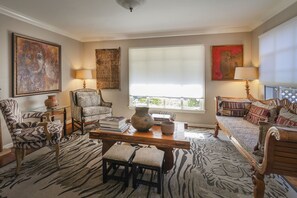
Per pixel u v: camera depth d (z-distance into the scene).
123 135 2.10
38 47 3.60
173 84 4.43
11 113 2.23
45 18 3.40
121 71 4.77
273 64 3.01
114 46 4.77
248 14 3.21
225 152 2.80
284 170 1.40
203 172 2.21
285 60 2.67
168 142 1.95
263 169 1.46
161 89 4.52
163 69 4.47
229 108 3.32
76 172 2.20
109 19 3.45
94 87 5.01
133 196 1.76
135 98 4.73
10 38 3.07
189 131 3.93
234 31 4.00
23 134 2.19
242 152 2.02
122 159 1.86
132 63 4.67
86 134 3.68
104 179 1.96
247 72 3.52
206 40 4.16
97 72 4.88
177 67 4.38
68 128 4.12
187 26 3.89
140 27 3.98
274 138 1.38
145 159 1.81
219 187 1.91
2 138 2.94
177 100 4.45
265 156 1.43
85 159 2.55
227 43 4.06
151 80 4.57
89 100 4.26
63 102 4.37
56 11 3.06
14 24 3.14
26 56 3.34
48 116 2.77
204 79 4.23
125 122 2.41
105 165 1.95
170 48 4.38
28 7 2.89
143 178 2.07
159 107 4.56
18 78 3.19
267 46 3.20
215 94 4.21
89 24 3.77
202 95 4.29
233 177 2.10
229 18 3.41
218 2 2.72
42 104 3.76
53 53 3.99
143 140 2.04
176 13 3.14
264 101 2.97
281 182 2.02
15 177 2.08
